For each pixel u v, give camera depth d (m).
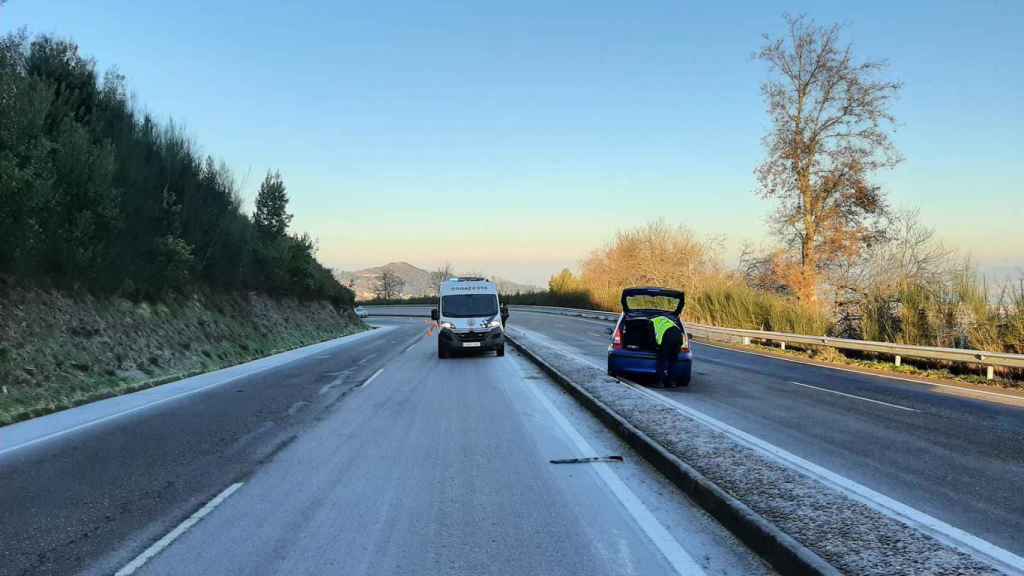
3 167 13.67
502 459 7.03
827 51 34.75
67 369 13.40
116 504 5.52
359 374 16.08
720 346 27.00
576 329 38.19
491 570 4.10
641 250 60.84
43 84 16.16
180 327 20.53
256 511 5.29
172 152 23.50
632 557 4.31
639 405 9.83
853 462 6.84
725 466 6.24
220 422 9.47
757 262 38.25
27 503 5.56
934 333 19.08
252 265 31.59
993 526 4.81
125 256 18.64
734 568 4.14
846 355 22.98
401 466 6.73
